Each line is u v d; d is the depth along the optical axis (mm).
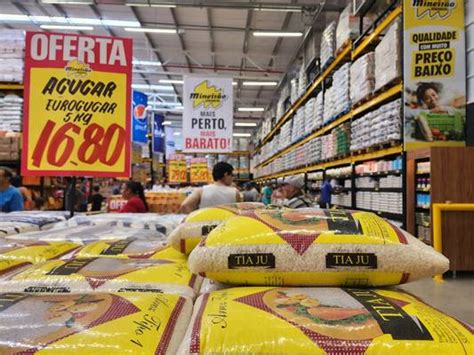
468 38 4340
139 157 8102
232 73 14453
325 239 867
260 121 21109
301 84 9664
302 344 605
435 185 4117
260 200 9938
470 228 4094
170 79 15438
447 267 867
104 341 562
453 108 4352
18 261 1061
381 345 602
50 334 572
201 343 605
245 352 598
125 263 1032
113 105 2125
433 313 706
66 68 2064
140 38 11531
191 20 10195
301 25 10211
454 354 591
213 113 6160
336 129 6746
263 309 696
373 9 5977
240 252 863
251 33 10734
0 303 691
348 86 6117
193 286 925
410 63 4363
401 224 4590
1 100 5609
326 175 7570
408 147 4414
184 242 1146
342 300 748
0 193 3256
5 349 537
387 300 751
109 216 2082
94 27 10531
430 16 4367
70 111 2070
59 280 876
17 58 5555
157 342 588
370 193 5656
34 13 9766
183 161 11773
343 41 6215
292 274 858
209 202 3420
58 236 1420
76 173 2072
